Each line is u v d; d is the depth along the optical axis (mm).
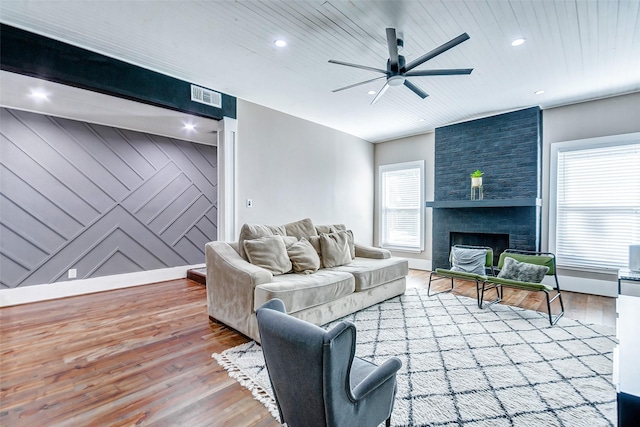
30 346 2479
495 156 4691
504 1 2186
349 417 1140
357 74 3357
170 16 2330
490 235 4812
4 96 3277
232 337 2662
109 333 2740
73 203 4102
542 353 2324
